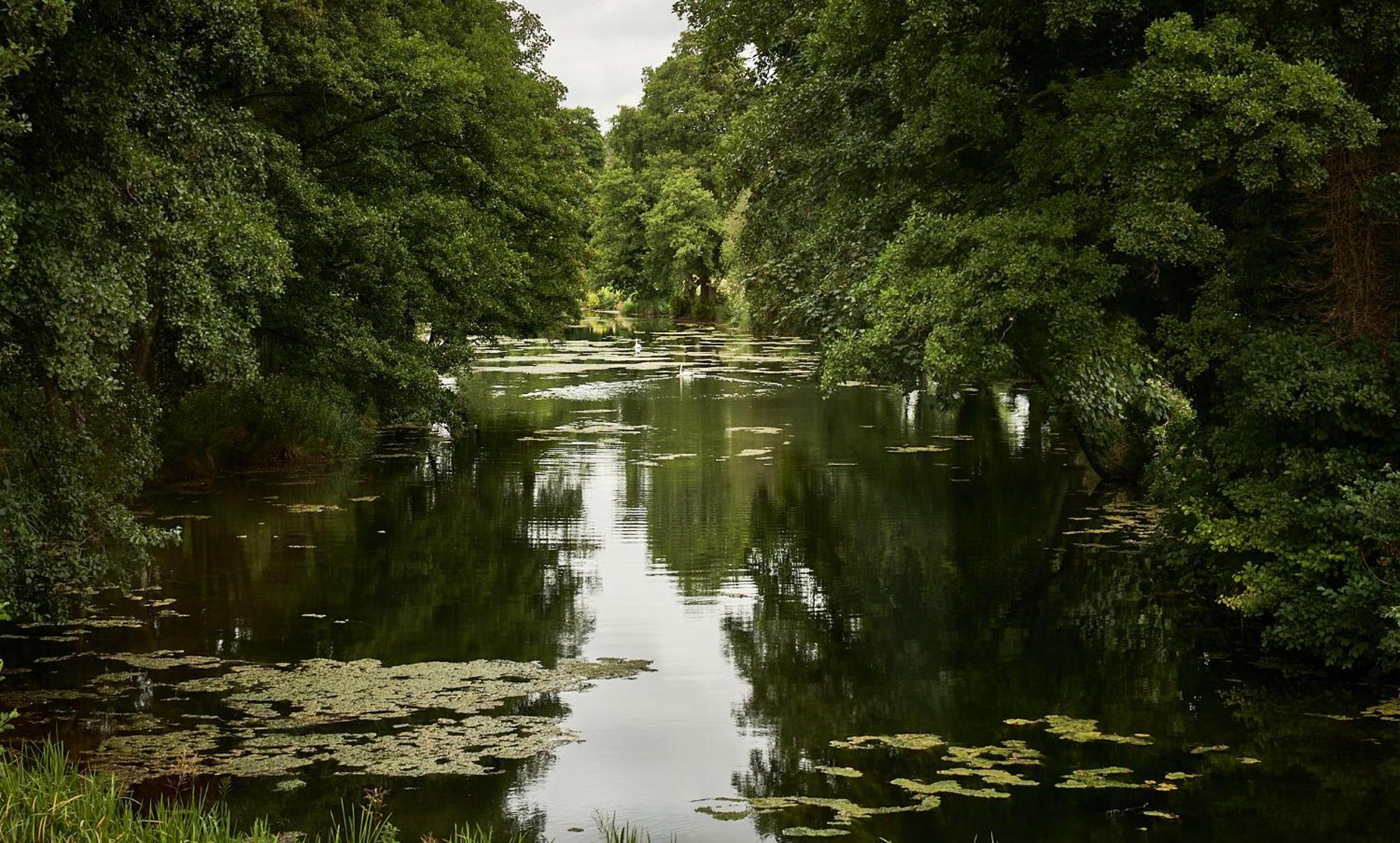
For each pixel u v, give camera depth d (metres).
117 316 8.90
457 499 19.17
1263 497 10.90
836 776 8.12
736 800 7.71
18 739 8.53
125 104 9.07
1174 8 11.17
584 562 14.88
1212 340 11.23
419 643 11.32
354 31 20.50
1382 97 10.12
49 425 9.74
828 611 12.60
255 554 15.07
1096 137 10.46
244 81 11.53
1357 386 10.21
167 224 9.54
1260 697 9.80
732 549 15.61
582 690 9.96
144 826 6.16
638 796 7.75
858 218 14.51
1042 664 10.73
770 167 16.91
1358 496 9.85
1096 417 17.83
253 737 8.71
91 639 11.30
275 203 17.31
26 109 8.59
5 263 7.55
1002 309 10.72
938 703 9.70
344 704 9.48
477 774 8.11
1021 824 7.33
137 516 17.36
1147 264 11.80
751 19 15.53
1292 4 9.86
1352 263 10.29
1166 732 8.99
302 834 7.05
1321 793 7.78
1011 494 19.38
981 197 12.65
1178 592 13.36
